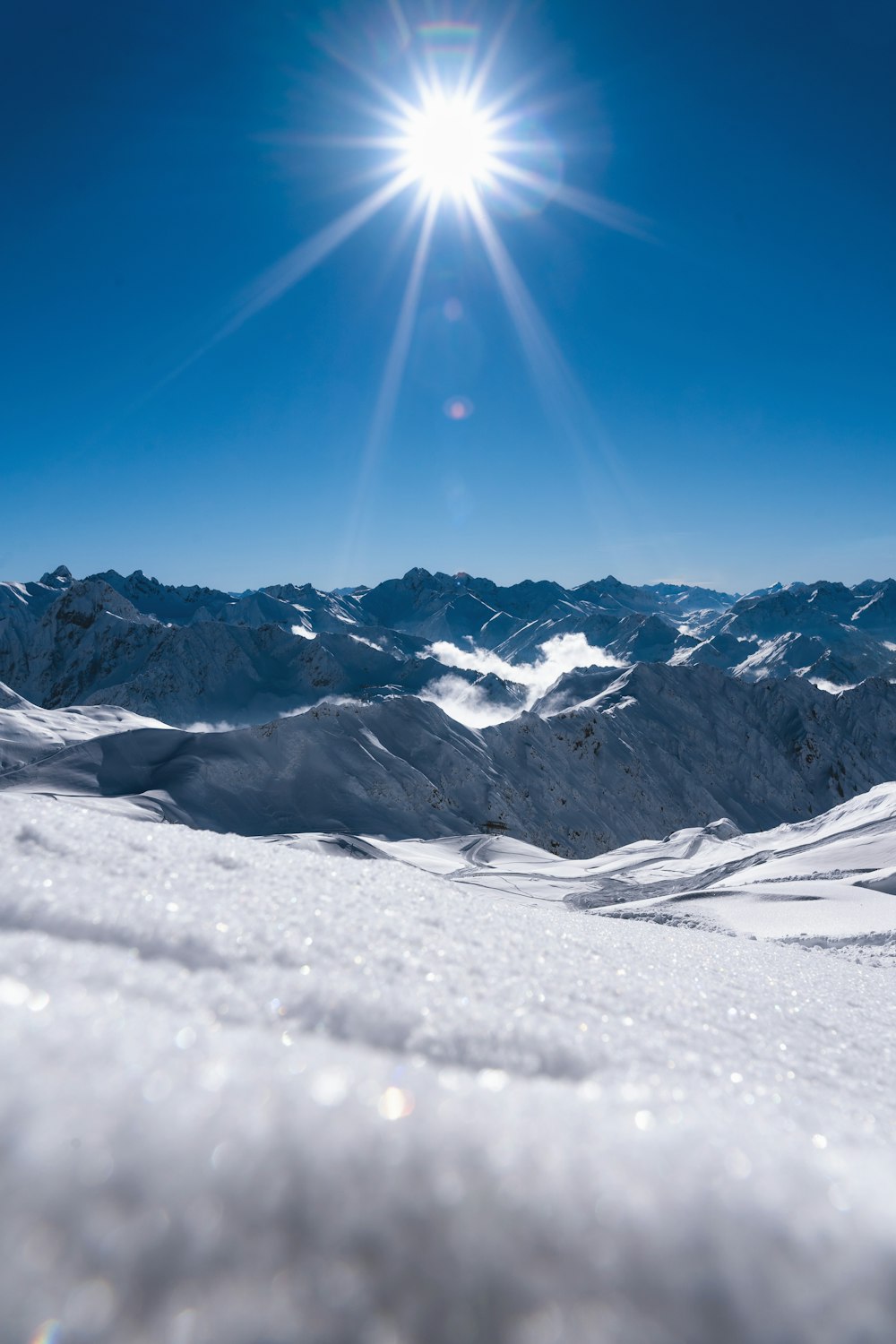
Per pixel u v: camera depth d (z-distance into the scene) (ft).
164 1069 3.05
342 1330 1.83
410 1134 2.86
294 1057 3.81
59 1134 2.19
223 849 18.03
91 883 12.39
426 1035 8.86
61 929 10.22
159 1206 2.01
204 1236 1.96
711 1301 2.25
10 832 14.75
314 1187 2.36
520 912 23.93
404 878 22.15
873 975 33.09
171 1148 2.28
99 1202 1.94
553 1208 2.56
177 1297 1.71
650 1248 2.43
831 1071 14.08
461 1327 1.95
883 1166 3.86
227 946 10.71
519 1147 2.94
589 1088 4.74
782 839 351.25
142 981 7.73
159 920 10.94
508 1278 2.19
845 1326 2.21
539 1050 9.32
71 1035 3.36
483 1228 2.38
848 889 153.79
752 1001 18.15
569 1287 2.20
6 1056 2.89
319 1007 8.93
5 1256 1.62
